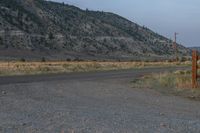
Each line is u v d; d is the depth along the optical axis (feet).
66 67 211.20
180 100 65.26
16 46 552.82
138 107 53.83
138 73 158.92
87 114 43.83
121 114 44.52
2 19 598.34
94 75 142.61
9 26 592.60
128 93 76.02
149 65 285.23
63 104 54.95
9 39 562.66
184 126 36.29
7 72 155.33
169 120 40.24
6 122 37.52
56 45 614.34
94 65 248.11
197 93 73.87
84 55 616.39
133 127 35.22
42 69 184.44
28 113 44.27
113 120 39.27
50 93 72.54
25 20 636.89
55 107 50.72
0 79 114.21
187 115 46.62
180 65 289.94
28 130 33.42
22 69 176.76
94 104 56.18
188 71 143.23
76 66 230.07
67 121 38.37
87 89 83.10
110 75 143.33
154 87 89.40
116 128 34.58
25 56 523.70
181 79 95.35
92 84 97.60
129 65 273.54
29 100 59.41
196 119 42.78
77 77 128.47
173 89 82.74
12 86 85.76
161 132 33.14
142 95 72.49
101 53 653.71
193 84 82.64
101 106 53.67
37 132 32.63
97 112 46.06
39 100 59.93
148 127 35.37
